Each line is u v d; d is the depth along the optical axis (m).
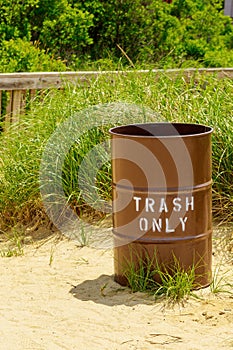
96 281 6.48
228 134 7.57
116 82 8.57
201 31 14.51
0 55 10.63
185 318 5.83
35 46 11.87
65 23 12.68
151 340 5.55
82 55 12.83
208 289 6.27
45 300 6.20
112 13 13.45
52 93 9.16
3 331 5.71
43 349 5.48
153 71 8.85
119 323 5.80
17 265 6.91
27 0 12.26
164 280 6.16
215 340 5.52
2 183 7.92
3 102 10.11
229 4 17.59
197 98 8.20
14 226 7.75
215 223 7.37
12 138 8.25
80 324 5.80
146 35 13.64
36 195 7.75
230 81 8.55
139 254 6.21
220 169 7.51
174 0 14.85
